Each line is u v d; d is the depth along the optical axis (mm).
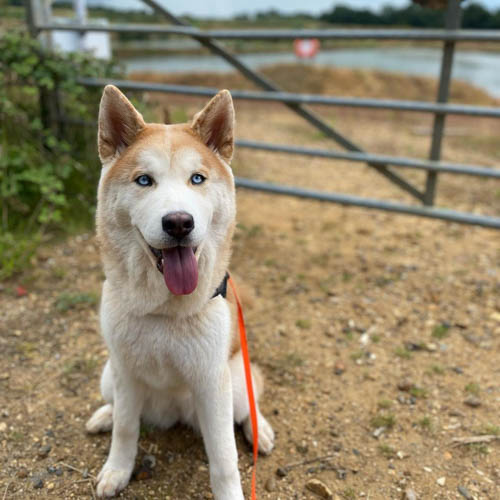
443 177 2266
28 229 1446
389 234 1657
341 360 1051
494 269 1421
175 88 1570
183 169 636
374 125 3521
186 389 758
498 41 1265
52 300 1215
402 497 743
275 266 1433
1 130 1527
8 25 1826
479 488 757
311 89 4680
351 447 834
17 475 759
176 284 612
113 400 795
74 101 1685
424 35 1321
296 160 2455
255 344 1098
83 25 1642
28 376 967
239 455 812
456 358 1059
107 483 726
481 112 1328
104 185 667
